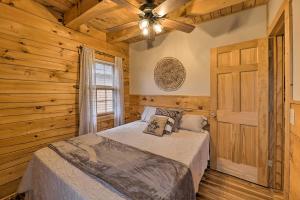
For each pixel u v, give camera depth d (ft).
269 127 7.46
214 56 8.89
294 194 4.01
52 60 8.38
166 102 11.25
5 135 6.86
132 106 13.04
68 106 9.17
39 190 5.35
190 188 4.76
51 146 6.51
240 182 7.88
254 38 7.97
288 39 4.40
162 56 11.34
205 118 9.48
